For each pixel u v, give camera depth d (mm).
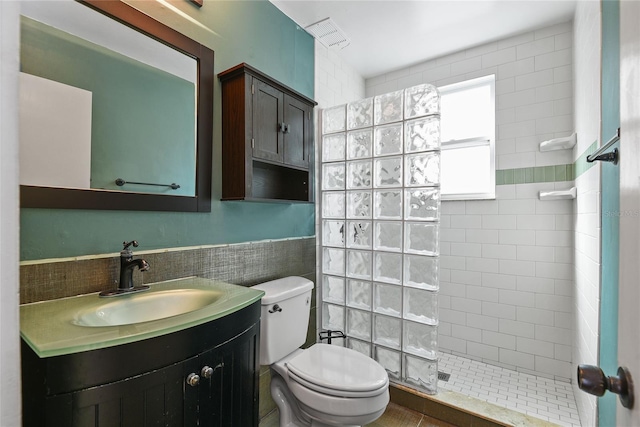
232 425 979
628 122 486
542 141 2125
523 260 2188
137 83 1197
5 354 369
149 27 1226
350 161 2084
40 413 648
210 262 1430
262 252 1714
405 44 2299
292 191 1885
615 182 773
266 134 1534
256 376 1111
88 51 1071
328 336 2053
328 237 2189
